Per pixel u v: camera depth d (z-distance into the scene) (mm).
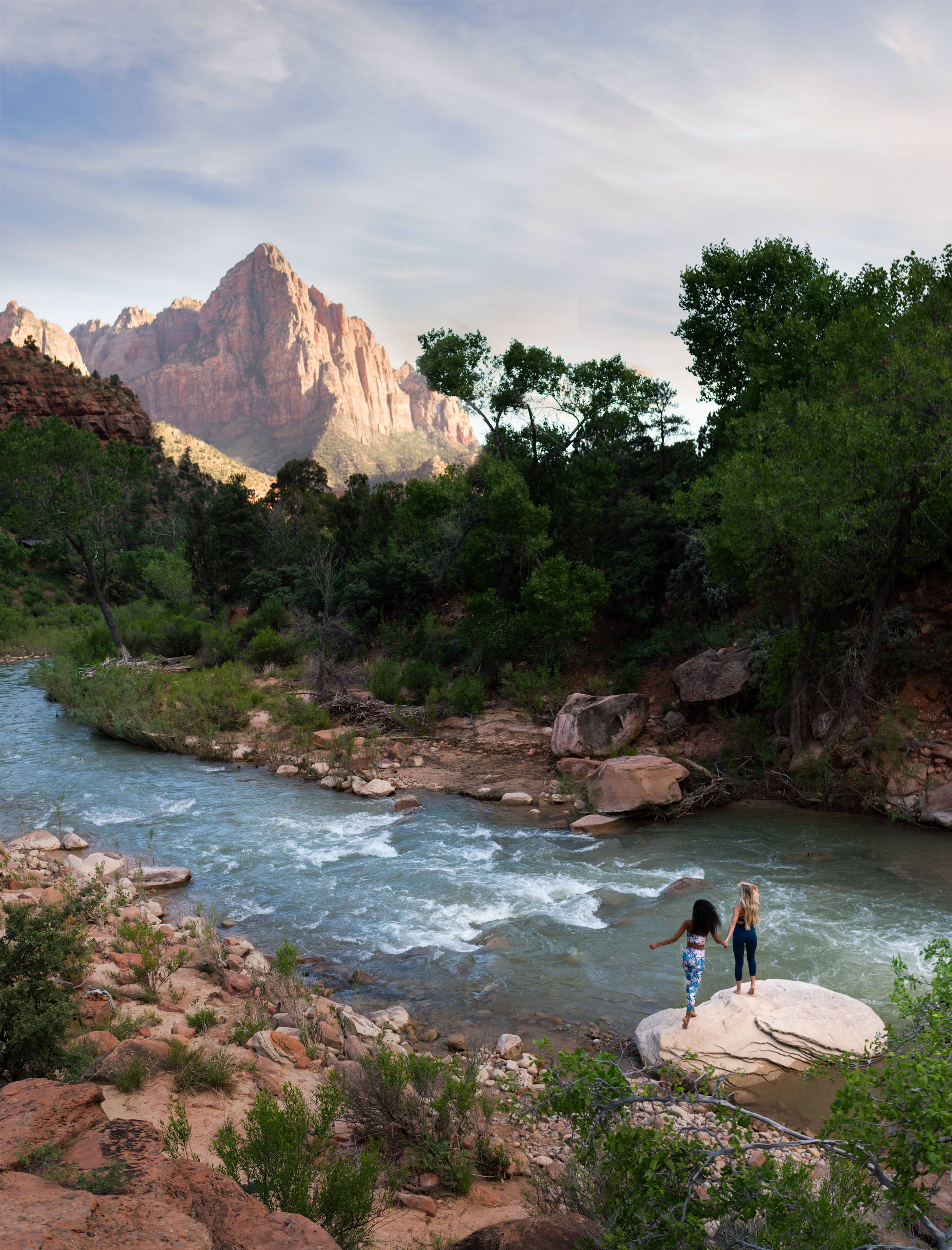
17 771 21578
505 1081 6270
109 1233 2701
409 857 14688
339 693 27781
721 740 20219
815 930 10984
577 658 28547
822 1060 4934
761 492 16531
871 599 17906
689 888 12711
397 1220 4945
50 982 6371
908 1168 3893
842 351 18594
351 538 47500
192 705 25984
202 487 143750
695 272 24844
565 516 30016
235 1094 6375
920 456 15219
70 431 41250
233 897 12883
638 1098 4578
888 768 16625
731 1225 4172
